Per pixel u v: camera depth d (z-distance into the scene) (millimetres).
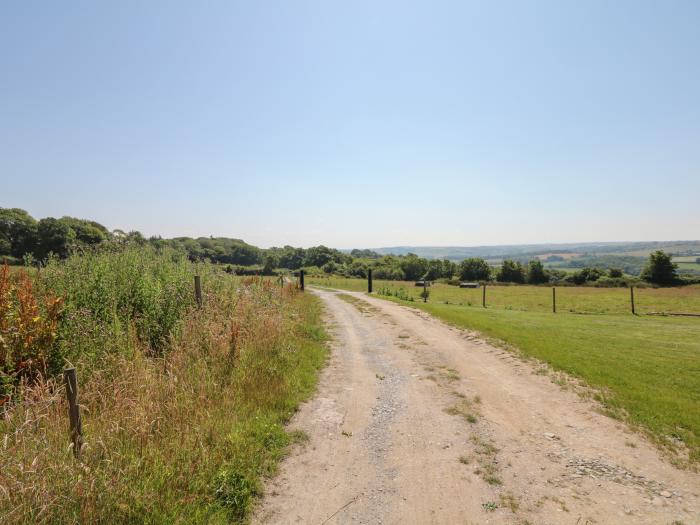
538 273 91062
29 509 3309
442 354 10703
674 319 19828
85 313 7094
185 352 7500
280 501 4188
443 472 4812
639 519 3877
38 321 5875
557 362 9102
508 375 8672
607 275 78688
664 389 7156
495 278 95000
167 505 3766
